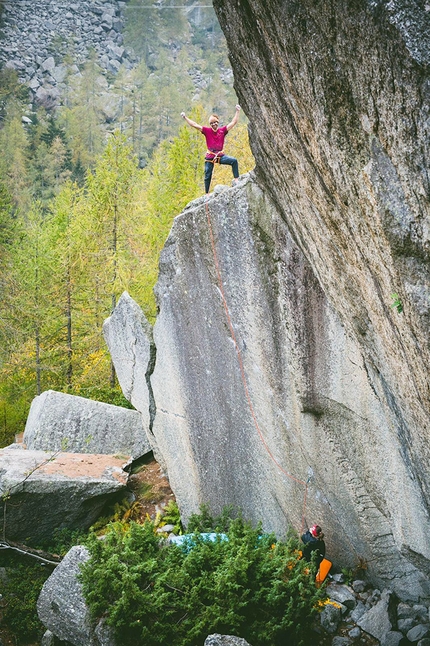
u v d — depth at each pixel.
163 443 15.19
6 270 25.45
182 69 130.75
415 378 6.06
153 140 100.06
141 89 114.56
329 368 9.29
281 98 6.16
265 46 5.87
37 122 104.44
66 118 103.50
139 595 9.44
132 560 10.26
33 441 17.12
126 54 139.12
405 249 5.15
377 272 5.86
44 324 25.08
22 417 24.89
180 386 13.89
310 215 7.12
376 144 5.02
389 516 9.01
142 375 15.59
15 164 80.88
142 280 23.58
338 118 5.30
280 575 9.62
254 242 10.37
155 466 16.89
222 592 9.34
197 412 13.41
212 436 13.09
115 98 117.50
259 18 5.66
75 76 129.25
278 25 5.42
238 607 9.17
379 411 8.45
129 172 24.59
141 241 24.28
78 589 10.23
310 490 10.82
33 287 25.02
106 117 112.94
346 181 5.59
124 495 15.54
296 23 5.17
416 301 5.25
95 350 25.53
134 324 15.70
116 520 14.88
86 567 10.21
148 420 15.73
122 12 146.62
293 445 10.80
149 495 15.75
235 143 23.73
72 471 15.03
